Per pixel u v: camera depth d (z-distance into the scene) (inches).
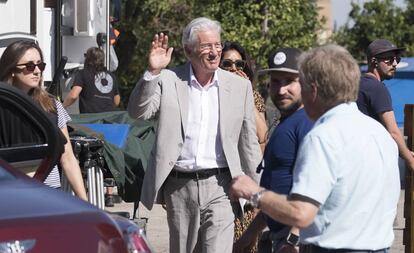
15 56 502.9
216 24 532.7
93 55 1005.8
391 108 692.7
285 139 458.9
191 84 537.0
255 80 642.2
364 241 373.1
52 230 315.3
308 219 362.0
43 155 423.8
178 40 1872.5
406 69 1323.8
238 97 543.2
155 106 532.1
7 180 364.8
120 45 1908.2
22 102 415.8
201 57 527.5
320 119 378.0
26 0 855.7
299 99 467.2
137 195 666.8
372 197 373.7
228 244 540.1
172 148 532.1
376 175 374.0
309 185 362.3
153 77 523.5
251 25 1708.9
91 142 605.6
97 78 1009.5
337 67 371.9
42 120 420.5
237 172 536.4
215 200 537.0
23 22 853.8
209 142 536.4
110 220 336.8
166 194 544.1
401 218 936.3
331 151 366.3
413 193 722.8
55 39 988.6
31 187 357.7
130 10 1897.1
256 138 551.8
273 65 470.0
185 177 536.7
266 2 1710.1
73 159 516.4
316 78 373.7
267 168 469.4
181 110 533.6
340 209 370.9
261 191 375.9
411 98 1311.5
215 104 538.0
